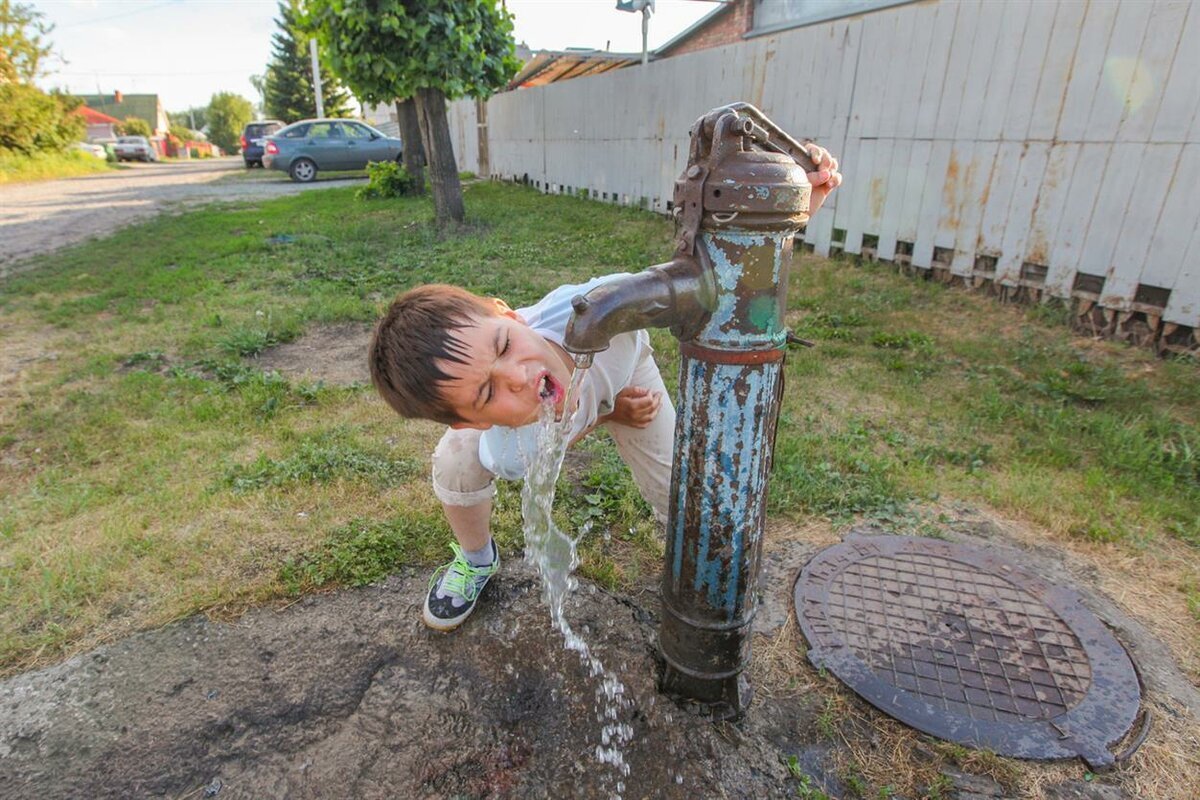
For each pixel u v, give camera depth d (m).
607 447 2.84
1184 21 3.46
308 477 2.57
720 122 1.13
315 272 6.08
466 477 1.69
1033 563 2.13
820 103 6.01
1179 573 2.07
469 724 1.61
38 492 2.52
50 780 1.49
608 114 9.99
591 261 6.39
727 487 1.37
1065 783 1.45
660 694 1.65
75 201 13.44
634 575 2.09
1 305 5.10
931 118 4.95
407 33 7.39
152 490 2.52
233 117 74.12
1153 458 2.65
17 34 22.52
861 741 1.56
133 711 1.64
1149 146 3.69
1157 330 3.81
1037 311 4.31
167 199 13.19
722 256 1.20
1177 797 1.42
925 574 2.07
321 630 1.87
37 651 1.80
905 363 3.69
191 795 1.46
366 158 17.34
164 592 2.00
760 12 11.45
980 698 1.64
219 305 4.95
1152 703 1.63
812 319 4.45
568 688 1.69
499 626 1.88
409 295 1.40
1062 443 2.77
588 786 1.47
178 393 3.35
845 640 1.81
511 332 1.36
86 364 3.76
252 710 1.65
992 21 4.42
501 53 8.62
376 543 2.18
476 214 9.44
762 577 2.08
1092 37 3.88
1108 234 3.95
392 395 1.38
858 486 2.52
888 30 5.19
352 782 1.49
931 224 5.09
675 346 3.95
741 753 1.53
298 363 3.84
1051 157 4.20
